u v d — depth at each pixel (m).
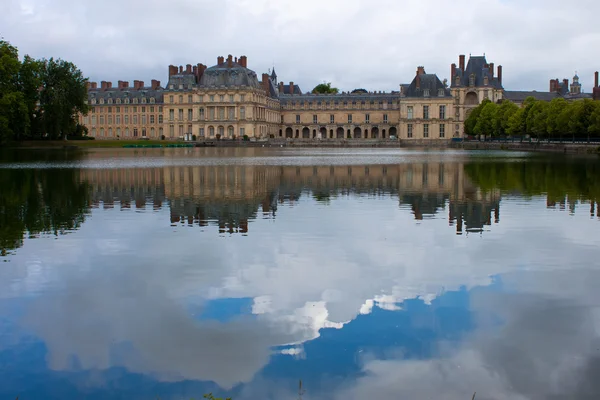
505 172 70.50
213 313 19.48
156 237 30.39
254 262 25.36
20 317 19.25
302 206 41.34
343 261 25.58
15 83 131.12
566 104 140.62
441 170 74.69
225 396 14.60
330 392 14.75
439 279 22.98
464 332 17.95
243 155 124.31
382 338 17.58
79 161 95.94
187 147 189.38
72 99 152.25
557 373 15.56
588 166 80.00
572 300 20.55
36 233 31.50
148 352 16.81
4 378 15.52
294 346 17.08
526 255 26.62
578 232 31.70
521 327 18.27
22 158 104.38
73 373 15.74
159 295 21.19
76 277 23.33
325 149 175.00
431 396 14.58
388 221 35.09
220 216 36.91
